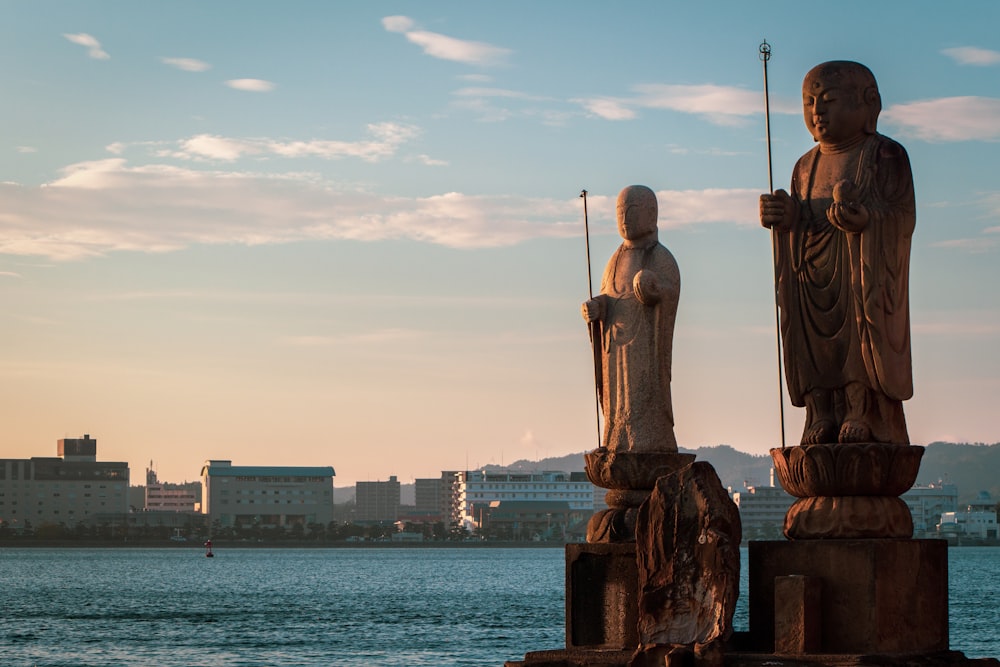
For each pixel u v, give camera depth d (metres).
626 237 28.06
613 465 26.84
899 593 22.91
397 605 154.38
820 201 24.86
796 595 22.61
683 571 22.83
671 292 27.30
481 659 87.94
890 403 24.31
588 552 25.75
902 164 24.52
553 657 24.44
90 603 158.88
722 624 22.30
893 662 22.00
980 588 172.38
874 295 23.89
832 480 23.56
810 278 24.77
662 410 27.34
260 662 87.31
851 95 24.62
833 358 24.48
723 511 22.70
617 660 23.97
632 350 27.41
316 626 119.88
